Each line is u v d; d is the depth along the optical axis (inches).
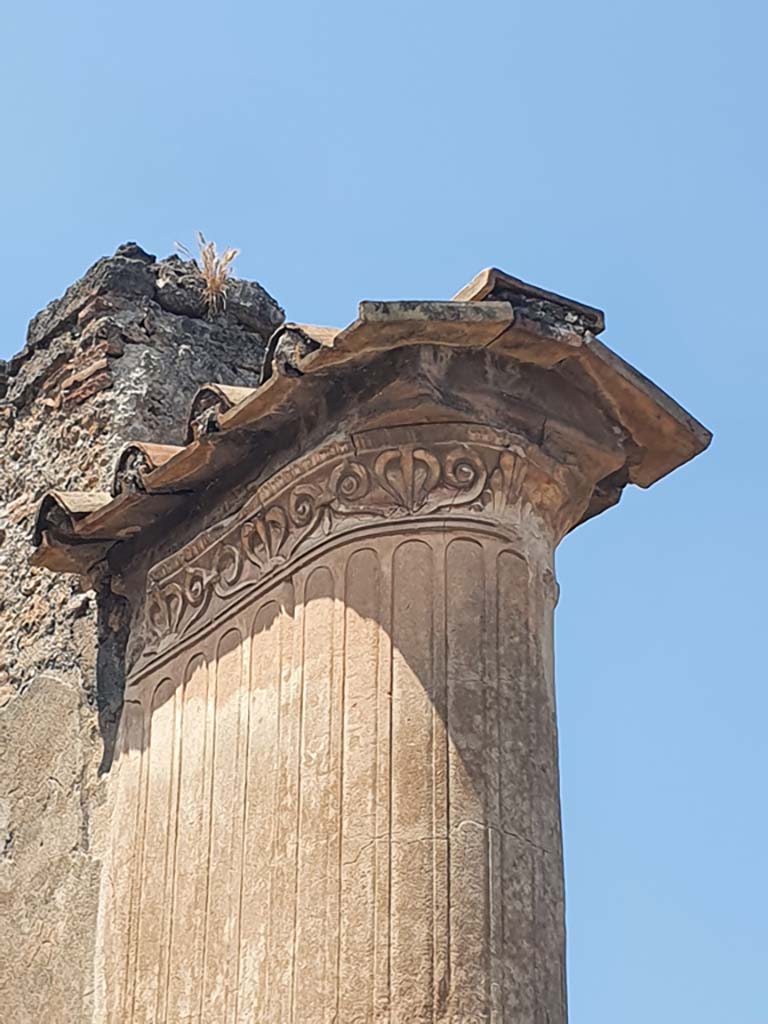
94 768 539.8
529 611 468.8
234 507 511.2
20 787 566.6
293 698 472.7
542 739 458.9
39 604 588.7
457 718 450.0
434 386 466.6
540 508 480.7
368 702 456.8
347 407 479.5
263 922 458.9
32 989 530.6
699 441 493.0
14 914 548.4
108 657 549.0
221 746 491.5
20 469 622.2
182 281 622.5
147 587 536.1
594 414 486.9
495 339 464.1
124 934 502.6
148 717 522.6
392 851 440.5
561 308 468.8
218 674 501.0
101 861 523.2
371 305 454.3
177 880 490.9
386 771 448.1
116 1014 494.0
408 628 459.2
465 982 428.1
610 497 505.4
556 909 447.2
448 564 464.4
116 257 619.8
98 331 605.9
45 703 568.7
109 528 538.3
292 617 481.4
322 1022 434.6
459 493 470.0
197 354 614.9
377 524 470.6
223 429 497.4
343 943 438.3
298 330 474.3
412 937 432.1
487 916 434.9
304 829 456.4
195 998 471.5
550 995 437.4
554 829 453.7
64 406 609.6
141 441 584.4
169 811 502.0
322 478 482.9
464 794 443.5
